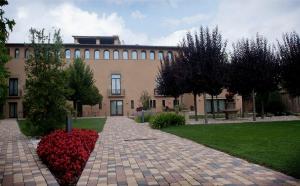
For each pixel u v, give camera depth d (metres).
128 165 7.00
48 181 5.86
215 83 20.45
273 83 24.41
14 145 11.19
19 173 6.57
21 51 44.22
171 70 29.39
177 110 27.92
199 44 20.77
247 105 41.78
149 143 10.84
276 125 16.56
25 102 14.22
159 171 6.33
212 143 9.95
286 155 7.22
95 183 5.49
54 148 7.28
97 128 18.44
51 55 14.38
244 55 23.94
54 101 14.21
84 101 32.91
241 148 8.60
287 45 22.66
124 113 46.50
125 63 47.09
